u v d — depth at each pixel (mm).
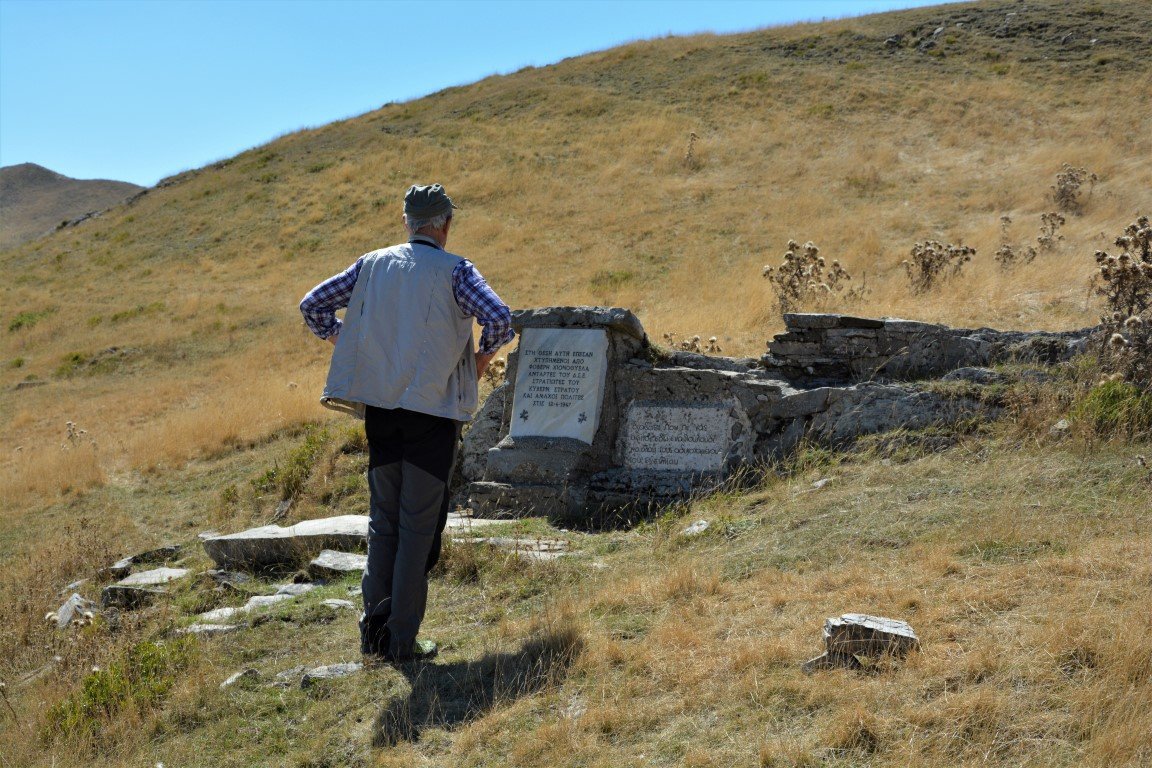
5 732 4797
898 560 4742
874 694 3426
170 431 13359
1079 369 7043
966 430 6703
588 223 22516
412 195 4387
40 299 25750
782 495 6375
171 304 23375
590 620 4641
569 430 7523
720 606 4539
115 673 4812
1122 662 3285
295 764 3771
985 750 3004
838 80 29797
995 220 17734
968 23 32875
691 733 3428
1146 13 30797
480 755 3555
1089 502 5078
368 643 4598
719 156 25719
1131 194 17688
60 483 12250
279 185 31000
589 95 32688
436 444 4301
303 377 15531
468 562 5895
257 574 6867
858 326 7633
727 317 12859
